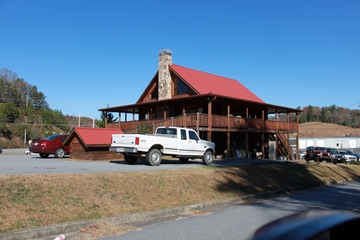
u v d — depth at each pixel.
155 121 28.62
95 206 8.51
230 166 16.50
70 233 7.20
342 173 22.23
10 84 88.25
